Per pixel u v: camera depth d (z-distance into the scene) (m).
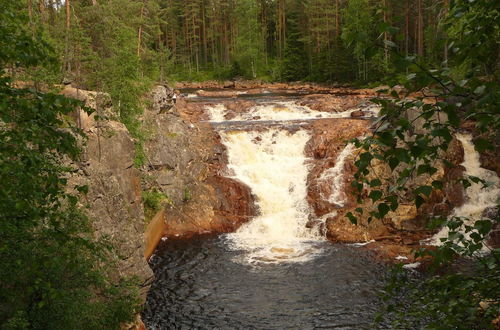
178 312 15.73
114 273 13.52
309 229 24.14
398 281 4.05
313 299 16.47
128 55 25.08
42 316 9.17
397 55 2.66
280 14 86.38
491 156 25.56
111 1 39.72
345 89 59.25
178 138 27.41
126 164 19.00
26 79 14.11
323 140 29.25
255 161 29.08
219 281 18.20
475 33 2.89
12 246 7.00
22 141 4.10
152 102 29.03
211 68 89.31
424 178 23.34
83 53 24.97
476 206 23.89
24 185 4.31
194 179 26.72
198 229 24.66
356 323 14.66
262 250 21.78
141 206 20.52
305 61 74.44
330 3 72.88
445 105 2.69
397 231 22.84
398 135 2.78
